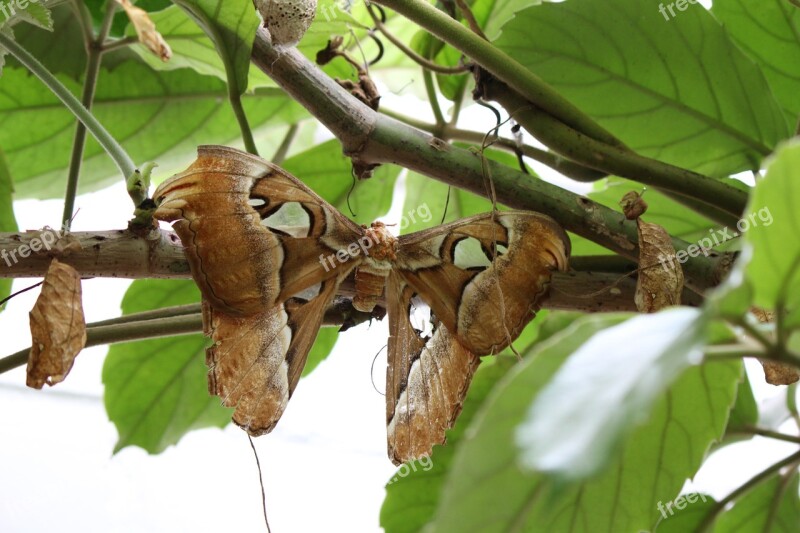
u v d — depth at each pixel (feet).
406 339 3.13
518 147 3.45
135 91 3.84
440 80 3.69
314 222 3.05
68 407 5.13
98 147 3.89
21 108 3.80
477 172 3.24
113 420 3.81
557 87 3.52
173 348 3.77
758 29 3.55
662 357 2.27
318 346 3.81
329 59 3.50
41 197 3.97
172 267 3.08
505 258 3.07
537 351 2.50
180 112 3.88
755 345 2.51
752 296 2.45
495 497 2.48
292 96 3.26
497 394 2.47
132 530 4.91
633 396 2.15
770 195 2.46
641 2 3.41
